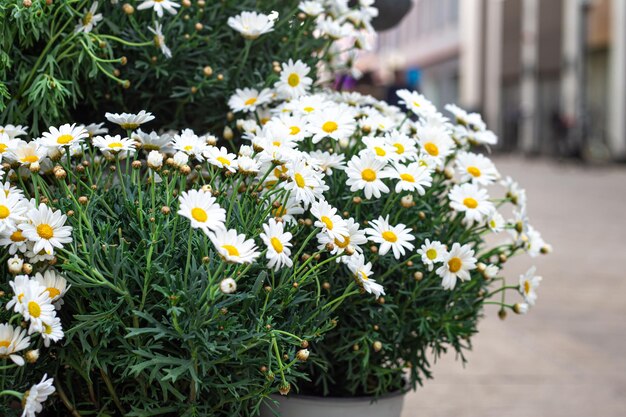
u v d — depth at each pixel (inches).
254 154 38.2
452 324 42.5
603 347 84.8
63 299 36.1
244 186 39.9
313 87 49.0
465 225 44.1
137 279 34.7
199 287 34.7
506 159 472.1
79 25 41.4
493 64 537.6
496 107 535.8
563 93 448.8
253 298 35.5
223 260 33.4
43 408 38.5
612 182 298.7
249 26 43.8
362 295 41.0
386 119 44.1
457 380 73.2
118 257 34.6
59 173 35.6
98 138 36.9
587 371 76.5
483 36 547.2
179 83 45.2
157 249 35.7
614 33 395.9
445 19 608.7
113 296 35.3
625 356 81.7
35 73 41.3
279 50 47.3
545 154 472.7
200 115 46.0
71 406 37.0
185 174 36.6
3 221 34.1
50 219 34.7
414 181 39.9
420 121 45.5
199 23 44.5
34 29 39.7
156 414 36.9
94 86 43.8
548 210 202.4
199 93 44.5
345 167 40.9
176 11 43.4
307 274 36.9
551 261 132.4
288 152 38.2
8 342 33.4
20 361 33.1
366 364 40.6
